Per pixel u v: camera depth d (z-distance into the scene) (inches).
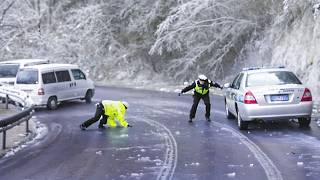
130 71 2060.8
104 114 785.6
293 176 423.8
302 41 1222.3
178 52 1809.8
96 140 661.3
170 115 922.1
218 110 968.9
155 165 485.7
